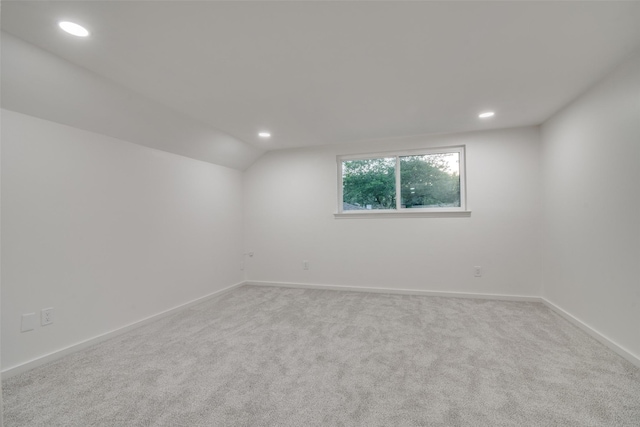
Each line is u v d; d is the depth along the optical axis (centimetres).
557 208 297
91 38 164
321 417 150
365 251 402
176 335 258
